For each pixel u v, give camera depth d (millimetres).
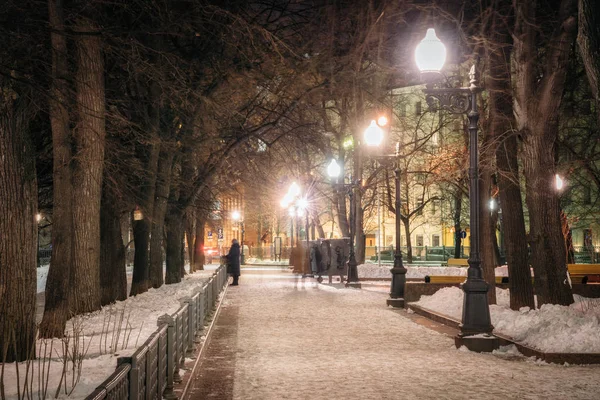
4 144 10867
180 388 9359
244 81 26031
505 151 21234
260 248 86812
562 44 19047
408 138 55125
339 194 45438
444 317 20125
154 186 26625
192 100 25219
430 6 23500
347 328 19172
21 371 8844
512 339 15234
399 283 26062
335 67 26750
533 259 20266
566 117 32250
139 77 21531
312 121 31547
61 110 15383
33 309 10609
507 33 21406
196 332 14117
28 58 15641
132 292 27562
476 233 15555
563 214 47969
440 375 12086
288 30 25250
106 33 17312
